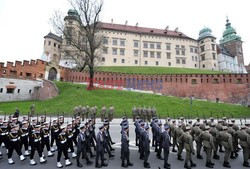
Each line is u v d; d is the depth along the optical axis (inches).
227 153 347.9
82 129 363.3
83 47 1381.6
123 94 1382.9
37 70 1704.0
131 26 3240.7
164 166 335.9
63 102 1173.7
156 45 3011.8
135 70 2186.3
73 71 1879.9
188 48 3174.2
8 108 1135.0
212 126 411.5
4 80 1445.6
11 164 351.3
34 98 1587.1
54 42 2770.7
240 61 3688.5
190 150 333.4
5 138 400.8
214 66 3063.5
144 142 353.7
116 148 460.8
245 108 1282.0
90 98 1232.8
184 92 1621.6
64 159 386.3
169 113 1052.5
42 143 385.7
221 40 4109.3
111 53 2763.3
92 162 364.2
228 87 1517.0
